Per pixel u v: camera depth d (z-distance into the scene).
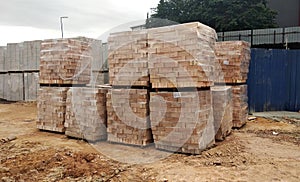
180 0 21.33
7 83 15.19
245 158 5.10
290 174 4.33
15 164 4.83
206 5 19.69
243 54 8.07
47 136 7.19
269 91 10.56
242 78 8.17
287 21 21.27
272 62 10.56
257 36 14.50
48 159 5.02
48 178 4.23
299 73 10.88
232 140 6.51
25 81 14.37
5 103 14.45
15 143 6.38
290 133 7.33
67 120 7.03
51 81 7.66
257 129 7.85
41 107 7.87
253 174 4.32
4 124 8.96
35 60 13.86
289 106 10.87
